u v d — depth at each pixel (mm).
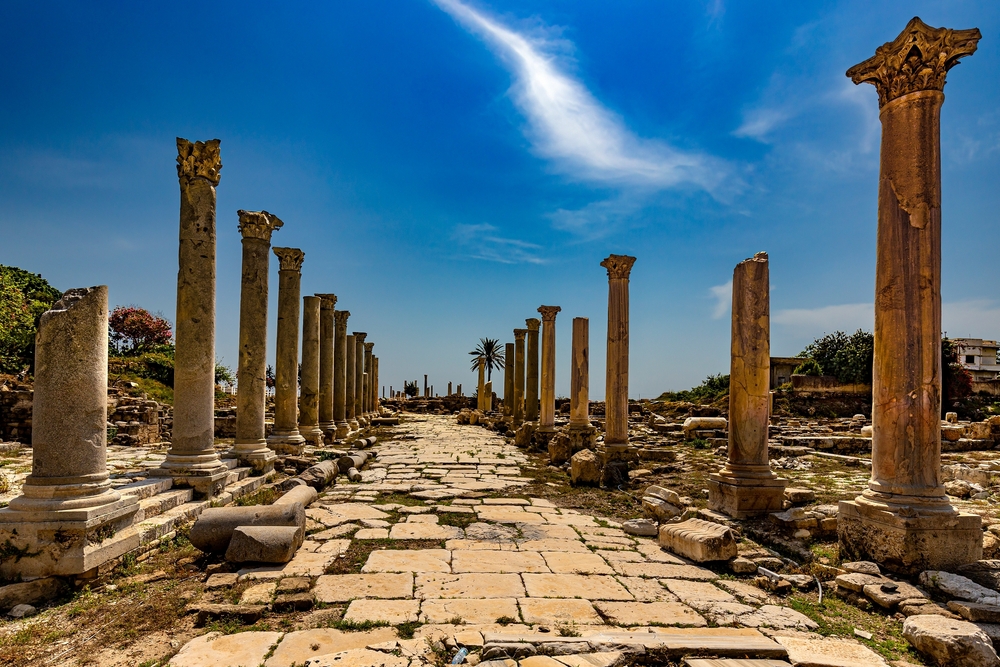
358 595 6102
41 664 4633
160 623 5348
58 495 6434
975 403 32781
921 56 7133
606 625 5488
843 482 12867
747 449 9844
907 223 7211
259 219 13508
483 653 4664
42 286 37531
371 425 34438
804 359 42844
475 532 8953
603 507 11195
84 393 6723
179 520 8352
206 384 10273
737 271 10305
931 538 6586
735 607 5961
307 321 20469
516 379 29859
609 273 15914
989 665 4656
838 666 4605
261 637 5023
